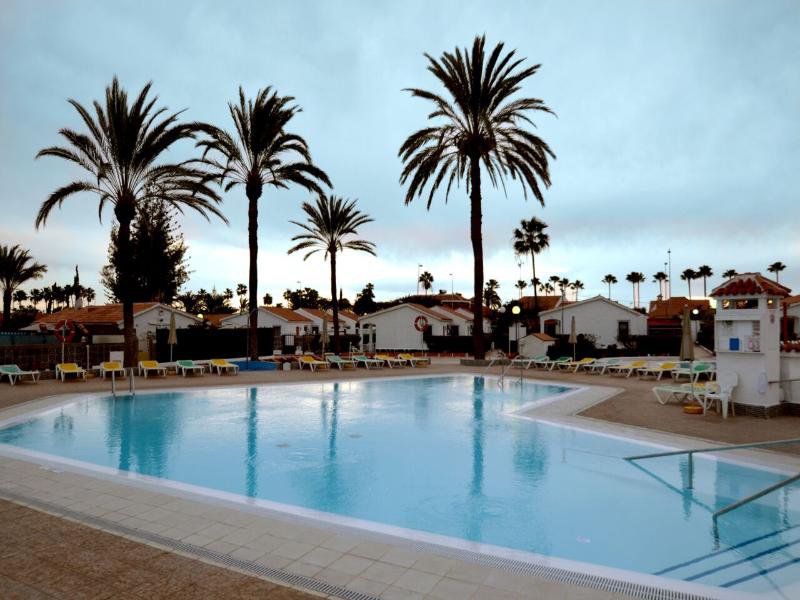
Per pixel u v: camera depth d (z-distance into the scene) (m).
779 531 5.77
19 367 20.22
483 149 25.61
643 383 18.44
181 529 4.93
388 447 9.95
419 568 4.17
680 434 9.65
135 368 21.42
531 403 14.40
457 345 42.84
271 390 18.05
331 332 54.78
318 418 12.98
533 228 56.47
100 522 5.09
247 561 4.21
